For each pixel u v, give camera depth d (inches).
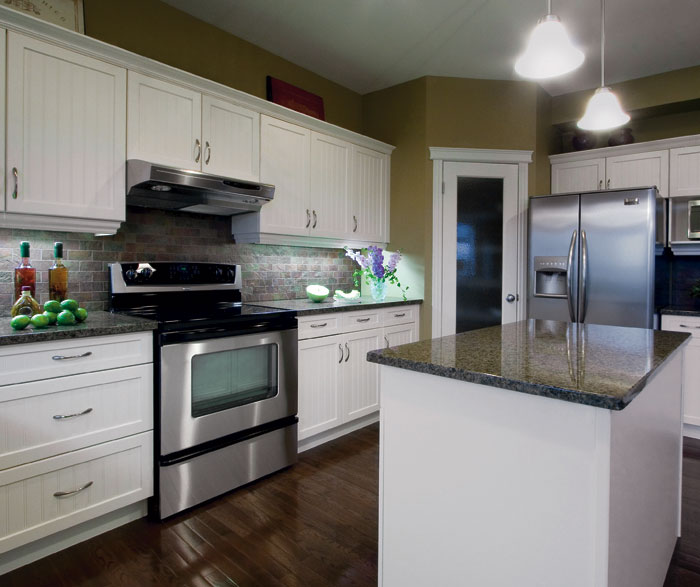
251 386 94.5
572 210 130.0
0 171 72.4
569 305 129.6
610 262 124.4
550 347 59.7
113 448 75.0
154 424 80.4
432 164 143.5
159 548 72.5
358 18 112.1
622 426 42.9
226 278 112.7
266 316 95.8
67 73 79.5
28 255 78.9
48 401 68.2
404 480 53.1
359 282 155.6
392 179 150.9
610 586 40.3
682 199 133.9
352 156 136.2
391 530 54.4
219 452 88.0
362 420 128.7
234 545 73.4
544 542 42.4
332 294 146.6
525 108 146.9
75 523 71.2
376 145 143.9
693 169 132.9
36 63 75.9
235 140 104.7
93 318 82.7
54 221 79.4
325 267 144.5
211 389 87.3
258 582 64.9
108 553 71.2
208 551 71.8
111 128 85.1
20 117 74.4
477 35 119.7
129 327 75.7
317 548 72.7
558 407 41.3
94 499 73.2
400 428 53.3
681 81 137.3
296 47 126.2
